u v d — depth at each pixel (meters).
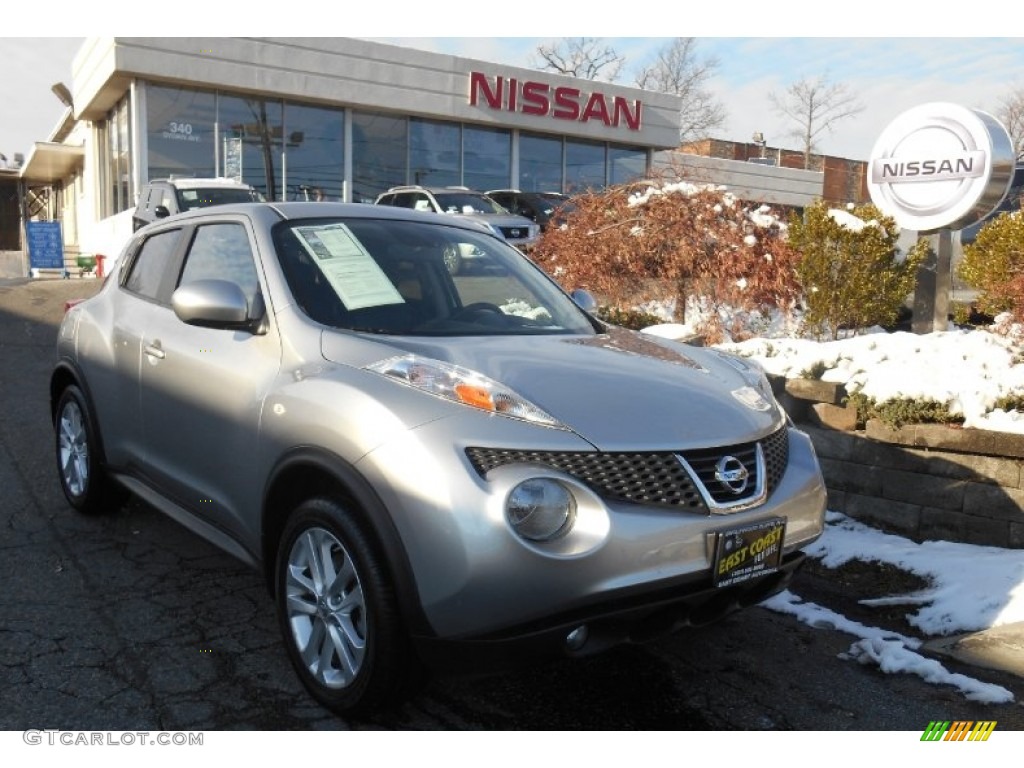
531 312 3.99
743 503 2.93
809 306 7.77
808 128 45.75
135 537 4.69
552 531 2.61
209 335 3.70
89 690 3.12
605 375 3.14
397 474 2.68
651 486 2.76
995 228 7.38
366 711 2.90
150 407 4.05
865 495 5.21
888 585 4.48
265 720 2.96
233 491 3.45
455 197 16.50
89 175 23.72
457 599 2.57
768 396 3.58
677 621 2.85
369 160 20.95
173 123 18.50
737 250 7.56
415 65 20.73
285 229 3.79
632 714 3.11
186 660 3.36
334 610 2.94
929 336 6.19
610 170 24.75
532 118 22.56
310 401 3.00
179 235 4.42
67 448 5.08
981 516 4.75
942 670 3.47
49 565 4.27
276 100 19.59
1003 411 4.93
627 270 8.09
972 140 6.75
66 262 25.67
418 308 3.64
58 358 5.10
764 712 3.17
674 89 47.38
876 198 7.41
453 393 2.83
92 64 19.47
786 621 4.02
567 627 2.60
